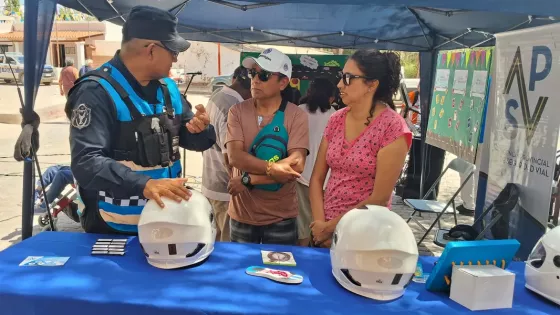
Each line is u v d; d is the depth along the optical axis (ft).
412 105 24.49
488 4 6.52
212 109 10.72
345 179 6.89
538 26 9.71
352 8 13.38
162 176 6.25
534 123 9.75
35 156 8.21
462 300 4.92
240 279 5.26
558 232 5.15
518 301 5.08
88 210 6.40
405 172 20.89
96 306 4.61
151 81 6.27
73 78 38.65
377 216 5.03
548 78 9.30
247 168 7.88
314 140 11.68
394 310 4.75
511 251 5.21
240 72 10.94
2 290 4.75
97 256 5.70
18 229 14.85
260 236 8.48
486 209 11.37
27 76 8.01
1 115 37.63
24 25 7.85
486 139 12.98
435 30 15.33
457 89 14.84
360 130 6.82
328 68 13.71
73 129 5.58
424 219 17.83
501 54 11.28
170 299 4.70
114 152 5.90
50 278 5.07
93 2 11.00
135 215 6.20
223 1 11.62
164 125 6.18
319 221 6.91
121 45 6.04
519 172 10.30
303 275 5.50
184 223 5.20
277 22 15.05
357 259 4.85
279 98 8.30
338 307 4.74
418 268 5.88
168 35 5.84
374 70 6.52
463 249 5.04
